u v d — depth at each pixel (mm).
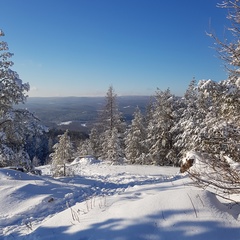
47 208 8195
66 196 9297
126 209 4953
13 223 7184
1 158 17141
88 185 11656
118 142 31859
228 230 4004
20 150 18281
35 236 5227
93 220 5035
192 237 3941
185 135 22719
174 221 4285
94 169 22656
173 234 4062
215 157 5168
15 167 15438
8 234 6254
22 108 18219
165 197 4875
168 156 29797
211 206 4484
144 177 15383
